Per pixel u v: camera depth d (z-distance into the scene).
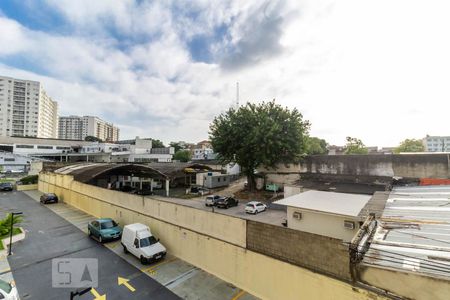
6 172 59.16
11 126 111.44
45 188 35.25
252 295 9.55
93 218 21.02
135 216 16.39
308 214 14.66
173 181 43.09
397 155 25.91
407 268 6.12
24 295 9.56
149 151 90.06
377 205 12.16
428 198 12.49
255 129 31.67
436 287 5.56
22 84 114.62
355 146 48.09
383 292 6.33
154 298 9.38
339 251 7.28
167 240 13.75
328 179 30.77
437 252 6.50
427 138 111.81
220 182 41.00
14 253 13.45
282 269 8.66
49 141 81.88
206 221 11.63
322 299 7.56
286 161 33.09
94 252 13.66
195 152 92.12
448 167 22.98
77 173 27.61
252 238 9.71
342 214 12.46
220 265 10.88
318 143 58.97
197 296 9.52
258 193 34.81
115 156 75.81
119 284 10.35
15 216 16.89
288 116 33.22
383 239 7.74
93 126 161.00
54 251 13.79
